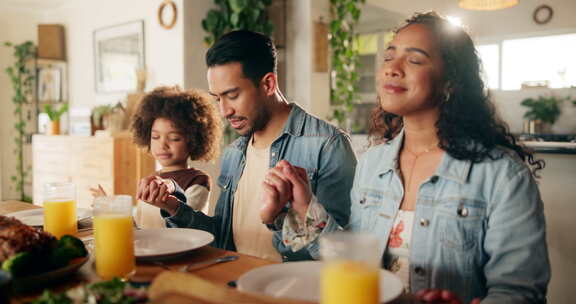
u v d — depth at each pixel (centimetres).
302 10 356
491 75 604
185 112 186
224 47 138
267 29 344
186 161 192
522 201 94
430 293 77
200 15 354
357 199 120
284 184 108
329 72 389
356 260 60
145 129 192
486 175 99
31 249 88
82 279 90
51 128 421
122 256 88
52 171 405
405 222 108
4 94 516
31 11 516
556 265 240
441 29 103
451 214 100
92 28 440
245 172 156
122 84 406
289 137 152
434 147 109
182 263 100
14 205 177
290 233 110
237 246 153
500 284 92
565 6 540
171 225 141
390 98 105
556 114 450
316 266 90
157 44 367
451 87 103
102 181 355
